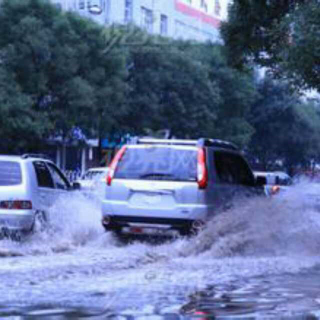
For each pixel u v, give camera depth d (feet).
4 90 178.19
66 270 46.16
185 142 67.82
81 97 189.37
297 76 85.40
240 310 33.47
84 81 191.83
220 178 68.54
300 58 83.30
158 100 240.94
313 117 370.32
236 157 75.87
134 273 46.09
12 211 66.59
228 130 277.23
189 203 64.90
